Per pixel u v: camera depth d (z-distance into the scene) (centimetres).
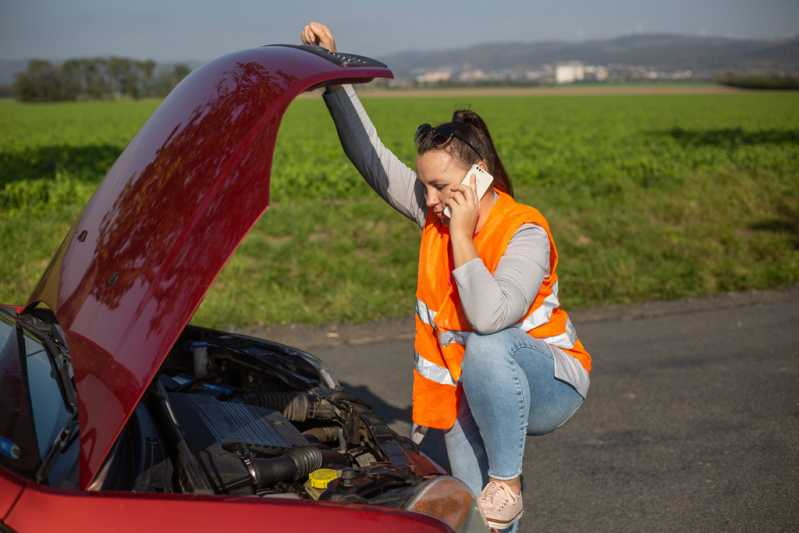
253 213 201
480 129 271
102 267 218
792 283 928
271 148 211
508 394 258
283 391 295
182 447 212
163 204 215
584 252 1042
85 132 4666
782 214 1362
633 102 9594
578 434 495
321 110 7756
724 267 973
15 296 766
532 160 2330
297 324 717
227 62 248
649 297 850
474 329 255
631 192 1548
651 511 400
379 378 585
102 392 195
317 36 307
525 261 256
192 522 181
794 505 410
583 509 402
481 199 267
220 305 739
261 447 236
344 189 1580
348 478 218
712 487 427
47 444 197
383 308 771
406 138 3872
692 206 1384
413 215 308
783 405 548
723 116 5934
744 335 717
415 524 198
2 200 1378
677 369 619
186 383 284
